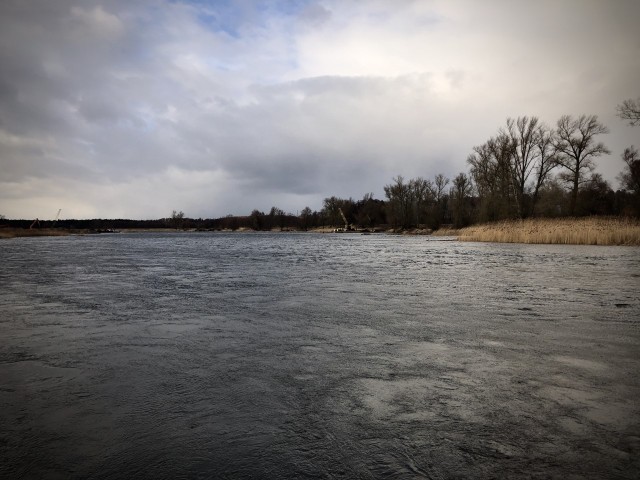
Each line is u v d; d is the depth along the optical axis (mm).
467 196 71062
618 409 4164
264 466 3211
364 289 12680
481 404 4309
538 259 22844
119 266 21203
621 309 9414
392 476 3061
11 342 6840
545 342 6703
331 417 4031
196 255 29953
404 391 4672
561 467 3160
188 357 5996
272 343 6707
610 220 41688
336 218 133125
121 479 3068
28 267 20812
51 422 3980
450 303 10250
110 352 6258
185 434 3725
